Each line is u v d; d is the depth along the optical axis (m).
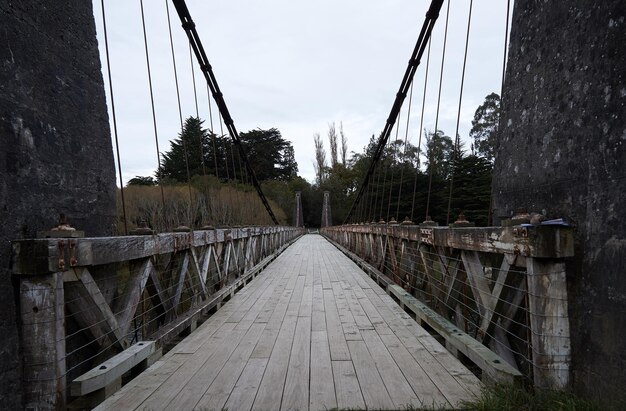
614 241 1.47
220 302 4.14
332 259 9.63
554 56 1.87
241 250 5.92
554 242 1.65
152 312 2.86
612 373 1.46
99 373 1.92
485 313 2.27
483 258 2.49
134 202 11.75
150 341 2.51
